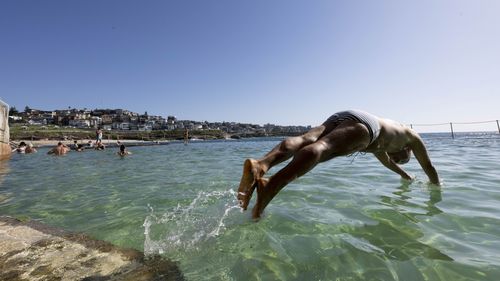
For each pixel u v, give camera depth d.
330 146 3.00
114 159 14.21
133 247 3.08
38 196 5.76
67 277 2.47
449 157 10.42
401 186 5.53
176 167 10.14
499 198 4.50
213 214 4.08
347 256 2.70
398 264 2.52
